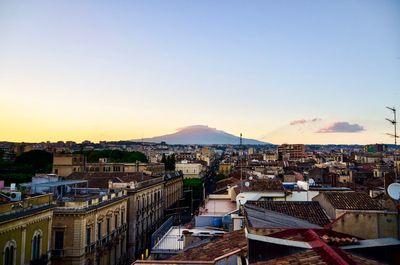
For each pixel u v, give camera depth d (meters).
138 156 190.75
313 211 24.77
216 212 41.44
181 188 119.69
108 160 165.12
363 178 91.06
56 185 46.62
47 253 38.03
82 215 43.19
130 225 63.28
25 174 111.56
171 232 36.88
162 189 89.75
